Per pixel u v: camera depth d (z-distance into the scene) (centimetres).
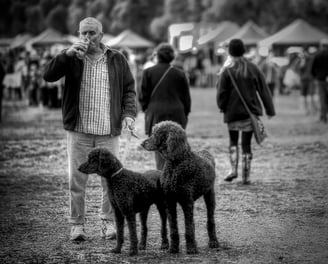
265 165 1497
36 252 776
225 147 1798
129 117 840
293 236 848
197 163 739
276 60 3547
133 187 742
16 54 6059
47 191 1198
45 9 9600
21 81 4119
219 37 4828
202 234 864
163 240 789
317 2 6122
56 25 9238
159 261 727
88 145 829
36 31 9700
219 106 1261
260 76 1247
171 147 719
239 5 6316
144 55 5012
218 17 6438
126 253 764
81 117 820
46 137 2077
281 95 4488
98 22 813
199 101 3972
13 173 1409
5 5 10300
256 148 1789
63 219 964
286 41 4428
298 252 767
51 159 1608
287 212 996
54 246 805
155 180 758
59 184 1273
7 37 10275
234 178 1277
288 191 1172
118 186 739
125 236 850
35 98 3556
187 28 1786
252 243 812
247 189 1198
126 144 1855
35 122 2598
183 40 1797
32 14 9706
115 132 828
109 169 737
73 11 8775
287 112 3083
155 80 1102
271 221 938
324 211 1001
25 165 1522
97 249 788
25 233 877
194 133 2172
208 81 5769
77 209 830
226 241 823
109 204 836
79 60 812
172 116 1095
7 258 748
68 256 755
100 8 8475
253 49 4234
